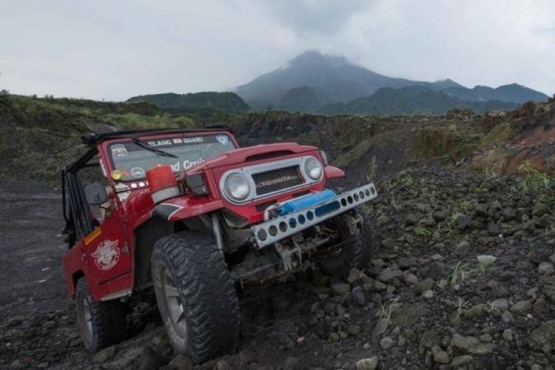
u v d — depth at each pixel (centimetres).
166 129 513
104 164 455
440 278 370
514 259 363
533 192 559
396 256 470
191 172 357
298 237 379
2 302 916
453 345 264
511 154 829
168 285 351
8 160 3047
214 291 313
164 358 364
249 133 6400
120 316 504
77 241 543
